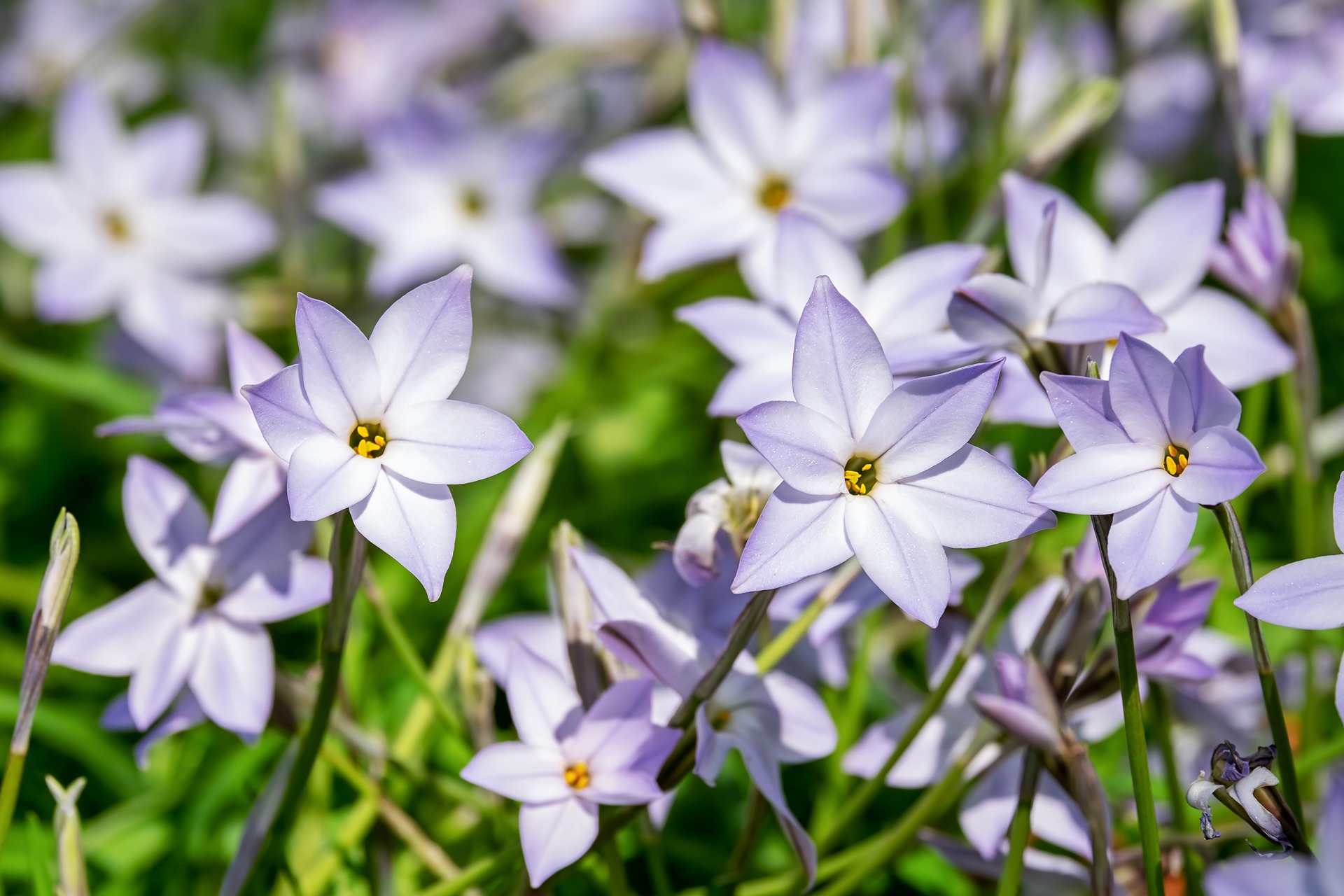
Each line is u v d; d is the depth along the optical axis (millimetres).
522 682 434
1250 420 516
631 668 443
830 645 488
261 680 452
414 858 484
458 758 512
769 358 458
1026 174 489
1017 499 409
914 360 436
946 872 494
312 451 408
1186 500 406
